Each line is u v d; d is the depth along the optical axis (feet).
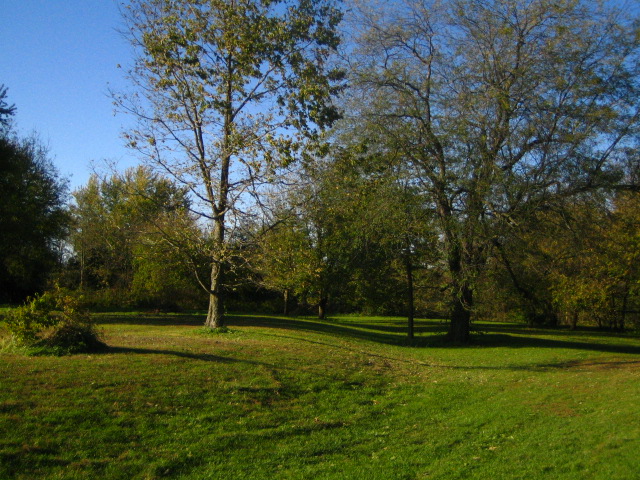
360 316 167.63
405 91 70.79
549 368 56.13
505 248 70.03
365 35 73.67
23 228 90.43
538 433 28.99
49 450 22.44
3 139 84.74
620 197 72.13
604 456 23.36
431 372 53.21
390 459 25.54
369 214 68.59
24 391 28.07
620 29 64.39
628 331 120.57
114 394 29.89
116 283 127.65
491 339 87.20
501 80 67.21
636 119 63.41
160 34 55.52
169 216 58.44
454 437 29.35
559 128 64.59
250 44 54.90
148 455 23.67
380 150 69.62
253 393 35.32
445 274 75.72
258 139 53.98
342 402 37.40
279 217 59.00
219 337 59.77
